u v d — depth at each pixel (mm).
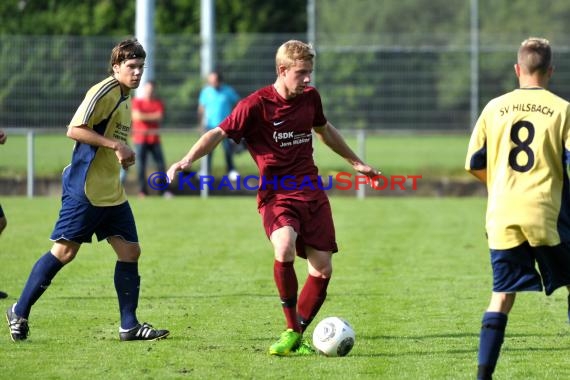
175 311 25562
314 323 24281
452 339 22219
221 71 60156
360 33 68438
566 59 64000
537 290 17703
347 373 19062
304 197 20828
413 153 65188
